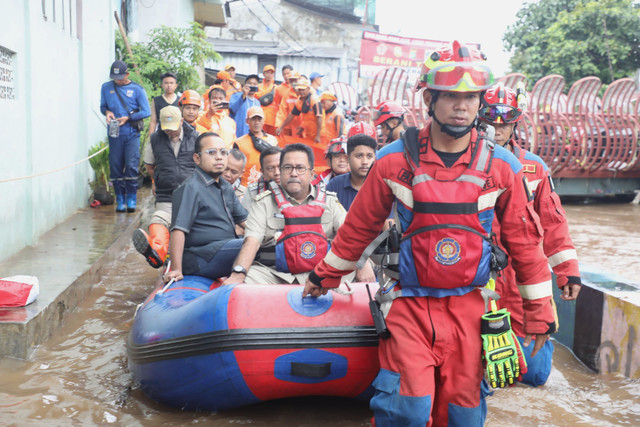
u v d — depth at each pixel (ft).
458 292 8.80
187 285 13.92
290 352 10.69
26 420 11.20
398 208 8.84
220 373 10.94
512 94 11.80
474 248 8.56
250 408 12.07
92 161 31.99
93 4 33.53
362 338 10.76
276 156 15.44
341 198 16.16
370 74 89.81
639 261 26.81
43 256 20.77
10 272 18.52
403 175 8.68
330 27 120.47
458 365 8.89
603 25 79.51
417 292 8.84
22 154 21.53
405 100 48.62
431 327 8.81
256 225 13.60
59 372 13.56
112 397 12.48
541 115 48.55
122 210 30.32
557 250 11.37
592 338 14.89
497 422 11.44
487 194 8.60
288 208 13.21
